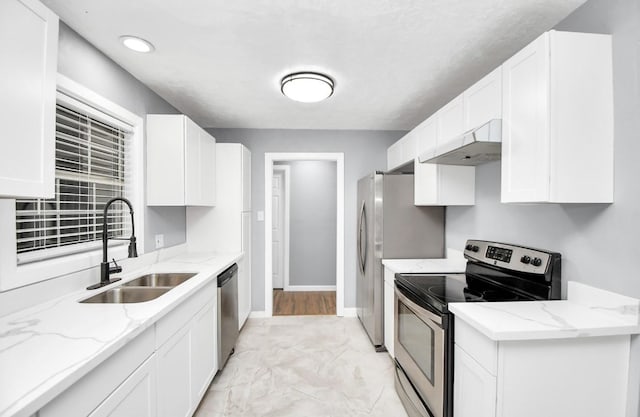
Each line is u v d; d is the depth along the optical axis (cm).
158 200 219
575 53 116
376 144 348
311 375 223
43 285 134
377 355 254
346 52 175
